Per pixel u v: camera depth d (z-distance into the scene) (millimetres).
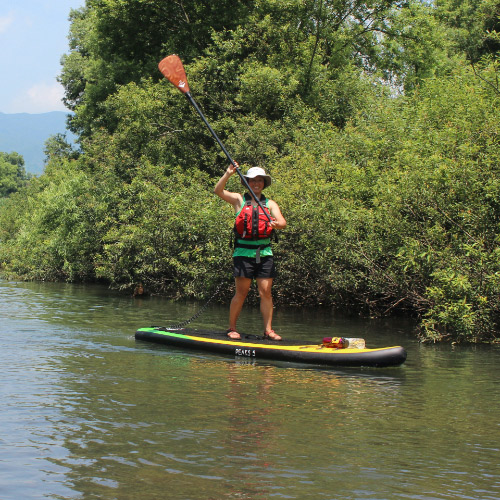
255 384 5387
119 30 23703
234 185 14266
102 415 4273
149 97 18781
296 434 3955
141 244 14875
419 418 4395
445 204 9148
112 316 10148
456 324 7980
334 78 19812
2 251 24422
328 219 10500
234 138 16750
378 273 10000
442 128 11086
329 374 5918
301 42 19719
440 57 23000
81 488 3053
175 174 16703
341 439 3873
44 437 3795
